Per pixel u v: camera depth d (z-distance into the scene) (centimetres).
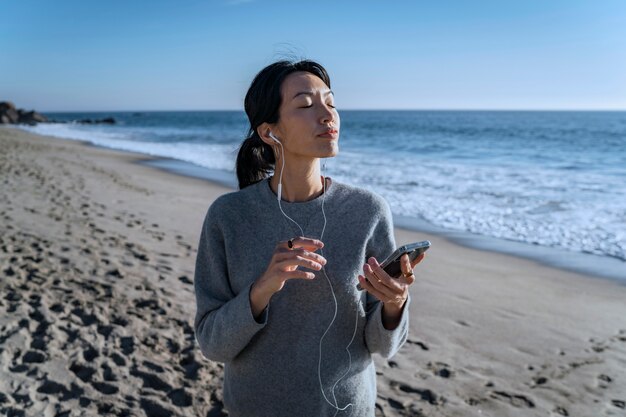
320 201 150
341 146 3231
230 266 150
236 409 151
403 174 1658
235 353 142
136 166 1853
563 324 499
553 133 4838
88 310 448
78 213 844
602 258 742
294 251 125
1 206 840
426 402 351
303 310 143
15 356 364
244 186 179
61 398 321
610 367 411
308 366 143
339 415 146
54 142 3081
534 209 1078
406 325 145
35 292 479
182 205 1030
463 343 449
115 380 345
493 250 784
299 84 145
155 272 567
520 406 351
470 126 6731
